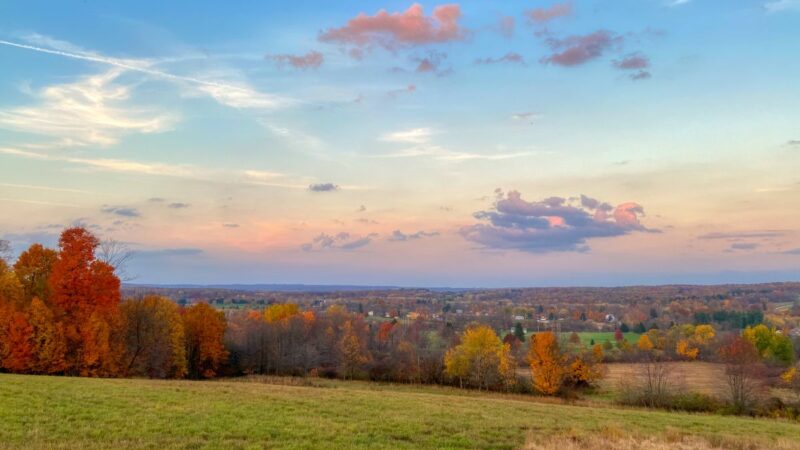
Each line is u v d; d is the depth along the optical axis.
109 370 47.72
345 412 26.06
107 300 46.69
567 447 19.92
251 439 18.86
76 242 45.53
